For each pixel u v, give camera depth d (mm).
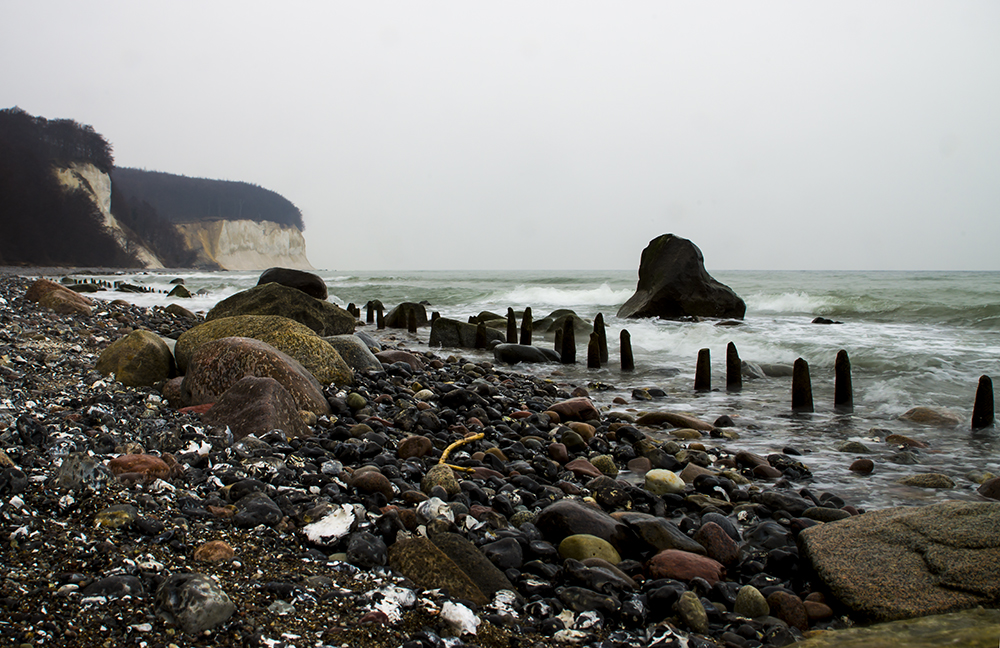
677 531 4078
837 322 18453
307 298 13383
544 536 4027
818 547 3711
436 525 3762
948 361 11266
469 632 2719
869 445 7098
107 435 4461
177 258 129500
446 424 6871
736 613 3254
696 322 18422
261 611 2617
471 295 31875
